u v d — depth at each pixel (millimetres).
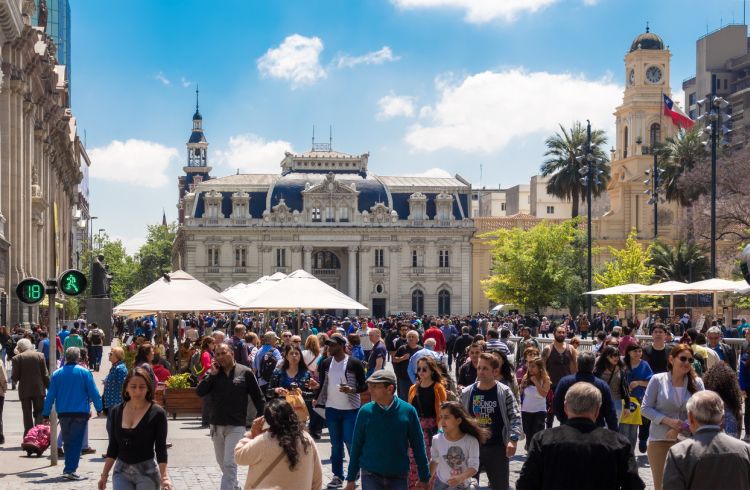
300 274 37094
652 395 14367
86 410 18625
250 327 70500
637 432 21359
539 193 148500
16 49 53438
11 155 54125
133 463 12820
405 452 12719
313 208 132750
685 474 9203
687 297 72062
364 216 133000
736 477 9102
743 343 28406
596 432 9453
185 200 137375
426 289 133875
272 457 10523
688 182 79812
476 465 12367
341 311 131750
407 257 133875
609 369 18469
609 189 121625
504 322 69188
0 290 49062
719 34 155000
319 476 10922
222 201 132625
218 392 16281
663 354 21141
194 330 35031
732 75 155125
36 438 21422
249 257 132000
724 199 76938
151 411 12875
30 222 59531
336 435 18453
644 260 80938
